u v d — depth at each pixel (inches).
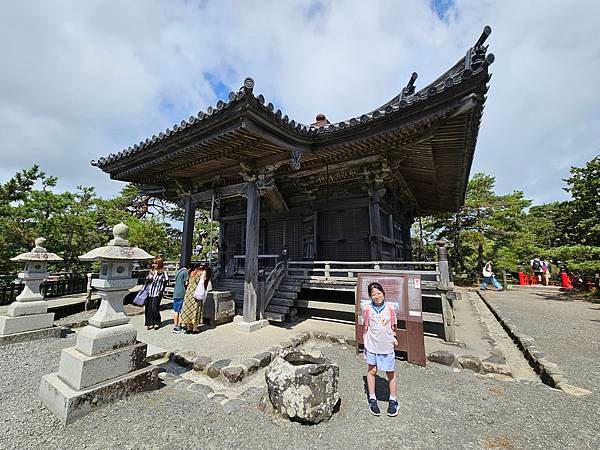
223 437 119.3
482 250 783.7
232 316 316.8
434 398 154.4
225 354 206.4
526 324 318.7
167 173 344.5
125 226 171.6
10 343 241.3
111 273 157.1
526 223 937.5
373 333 144.8
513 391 162.7
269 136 228.8
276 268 344.2
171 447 112.8
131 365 153.4
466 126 232.8
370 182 355.6
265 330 276.5
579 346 241.4
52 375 148.6
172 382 170.2
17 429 122.2
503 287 687.1
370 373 144.6
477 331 282.8
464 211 851.4
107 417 131.3
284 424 129.0
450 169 348.8
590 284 589.3
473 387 168.1
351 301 366.3
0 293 371.9
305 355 159.6
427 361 208.8
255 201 304.8
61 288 443.5
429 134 234.7
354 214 383.2
